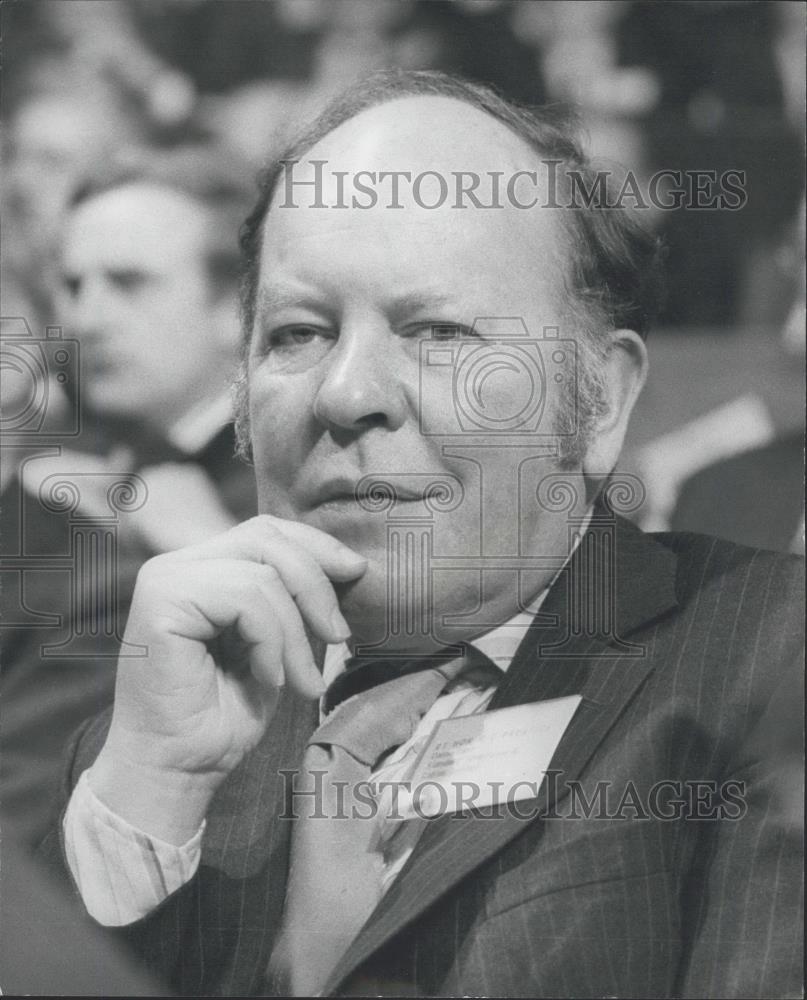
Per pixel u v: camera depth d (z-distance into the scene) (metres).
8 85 2.00
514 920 1.68
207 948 1.70
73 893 1.69
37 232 1.98
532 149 1.86
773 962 1.67
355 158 1.81
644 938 1.67
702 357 1.91
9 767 1.83
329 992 1.68
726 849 1.72
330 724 1.78
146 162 1.98
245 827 1.75
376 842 1.74
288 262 1.80
